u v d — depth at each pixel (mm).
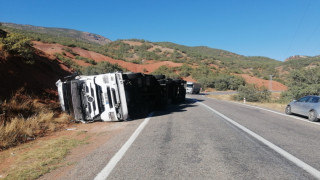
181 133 7574
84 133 8375
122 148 5922
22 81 12570
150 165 4602
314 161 4750
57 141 7059
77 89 10398
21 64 13859
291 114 13219
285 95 25359
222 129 8188
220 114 12438
